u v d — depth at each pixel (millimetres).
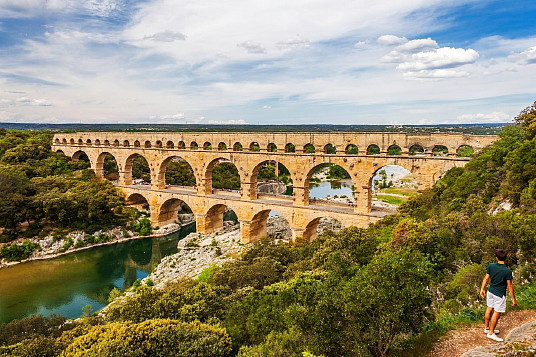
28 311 59469
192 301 39094
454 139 64250
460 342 19703
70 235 91688
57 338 34844
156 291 43156
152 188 105562
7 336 38781
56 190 100750
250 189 85500
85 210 96312
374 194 157625
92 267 80375
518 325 20250
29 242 85188
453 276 36031
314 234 83250
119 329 30312
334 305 22125
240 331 31969
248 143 85812
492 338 19234
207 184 94562
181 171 147875
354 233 52938
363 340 21156
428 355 19391
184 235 103375
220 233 97125
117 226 100562
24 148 130125
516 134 61625
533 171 43500
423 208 59656
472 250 38719
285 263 58125
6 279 72812
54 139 141375
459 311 25609
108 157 145750
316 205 79438
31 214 90312
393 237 46438
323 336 21859
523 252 30234
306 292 26641
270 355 24094
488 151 60469
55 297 65312
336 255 33688
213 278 52094
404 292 20719
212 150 91688
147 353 28031
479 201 47875
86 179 116312
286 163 79938
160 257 87500
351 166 72250
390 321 20703
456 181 59250
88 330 36125
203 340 28484
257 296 35438
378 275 22016
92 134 124438
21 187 95000
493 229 37844
